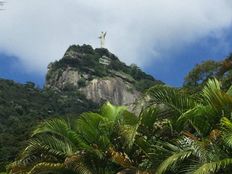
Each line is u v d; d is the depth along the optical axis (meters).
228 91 17.64
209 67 28.12
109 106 20.61
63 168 18.95
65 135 20.02
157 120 18.14
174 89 17.64
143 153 18.36
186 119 17.14
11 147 52.38
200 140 16.31
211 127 16.67
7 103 97.94
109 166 19.06
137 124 17.92
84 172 18.53
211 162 14.62
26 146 20.19
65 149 19.89
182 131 17.06
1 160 49.31
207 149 15.34
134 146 18.67
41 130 20.03
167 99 17.58
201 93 18.20
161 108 18.02
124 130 18.61
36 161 19.67
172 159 15.27
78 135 19.91
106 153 19.09
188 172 15.05
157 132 18.17
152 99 17.84
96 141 19.59
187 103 17.45
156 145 17.45
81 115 20.09
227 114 16.52
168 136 17.97
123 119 19.75
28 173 18.81
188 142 15.80
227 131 15.41
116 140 19.41
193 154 15.38
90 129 19.84
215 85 16.94
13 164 19.67
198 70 28.86
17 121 86.06
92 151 19.00
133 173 17.77
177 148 16.41
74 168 18.69
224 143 15.34
